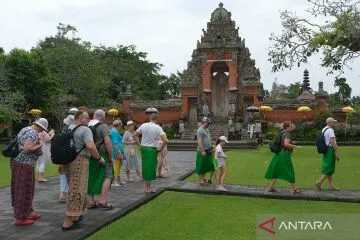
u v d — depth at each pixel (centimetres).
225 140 1389
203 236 818
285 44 2353
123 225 905
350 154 2831
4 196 1294
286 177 1304
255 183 1548
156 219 958
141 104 4984
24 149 918
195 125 4681
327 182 1585
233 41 4788
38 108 4450
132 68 6656
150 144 1280
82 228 888
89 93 5291
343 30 2045
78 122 911
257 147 3553
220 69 4922
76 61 5131
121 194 1307
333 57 2205
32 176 938
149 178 1283
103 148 1061
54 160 876
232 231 854
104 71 5678
